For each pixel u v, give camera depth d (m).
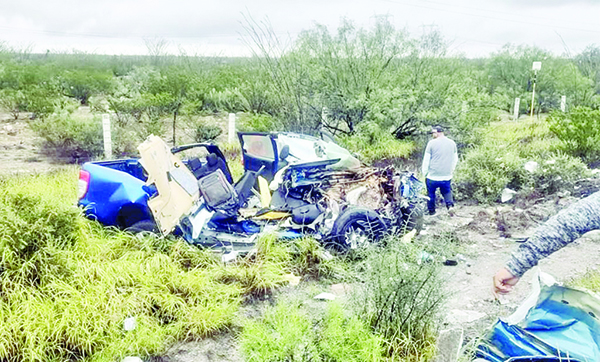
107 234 5.46
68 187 7.52
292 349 3.37
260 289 5.03
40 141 13.01
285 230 6.02
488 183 8.85
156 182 5.25
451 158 7.98
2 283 4.13
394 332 3.81
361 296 4.16
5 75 23.73
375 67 13.46
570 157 10.35
